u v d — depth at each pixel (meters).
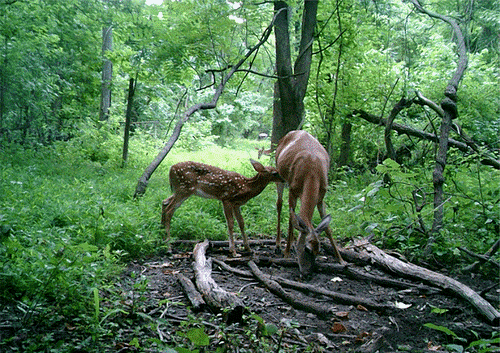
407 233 6.75
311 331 4.28
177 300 4.71
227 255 6.27
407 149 11.46
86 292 4.26
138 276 5.30
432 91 12.01
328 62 11.41
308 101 11.92
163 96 13.12
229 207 6.30
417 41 14.72
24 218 5.70
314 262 5.62
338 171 11.85
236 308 4.17
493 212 6.90
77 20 13.43
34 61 11.98
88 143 14.18
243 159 16.31
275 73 10.91
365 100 11.43
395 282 5.42
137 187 8.00
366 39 11.98
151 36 10.01
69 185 8.03
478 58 12.62
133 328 3.97
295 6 9.55
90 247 4.07
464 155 9.02
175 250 6.36
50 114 14.35
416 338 4.25
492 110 12.12
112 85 13.48
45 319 3.83
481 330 4.36
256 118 30.61
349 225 7.30
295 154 6.04
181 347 3.31
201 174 6.42
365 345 3.97
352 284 5.51
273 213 8.05
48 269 4.18
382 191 6.52
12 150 11.24
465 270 5.89
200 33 9.64
